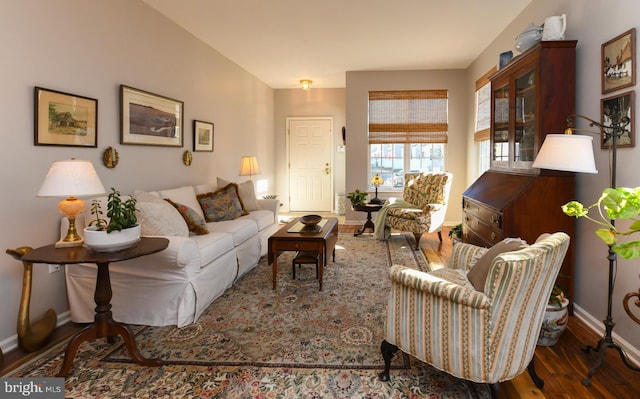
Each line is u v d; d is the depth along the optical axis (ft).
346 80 20.30
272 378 6.30
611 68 7.40
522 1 11.41
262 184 22.77
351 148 20.56
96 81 9.52
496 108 11.36
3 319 7.38
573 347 7.25
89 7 9.23
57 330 8.22
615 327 7.38
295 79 22.15
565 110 8.44
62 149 8.60
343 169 24.97
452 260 7.82
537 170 8.61
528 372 6.19
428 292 5.46
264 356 7.01
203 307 8.99
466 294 5.13
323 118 24.84
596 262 8.00
